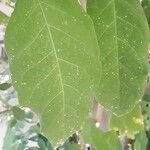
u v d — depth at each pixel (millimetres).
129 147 384
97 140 321
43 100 179
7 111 404
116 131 318
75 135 393
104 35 197
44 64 176
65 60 177
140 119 301
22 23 171
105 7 196
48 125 183
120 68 200
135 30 198
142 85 201
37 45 174
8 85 411
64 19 175
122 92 200
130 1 198
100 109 310
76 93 181
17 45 171
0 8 286
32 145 497
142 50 199
